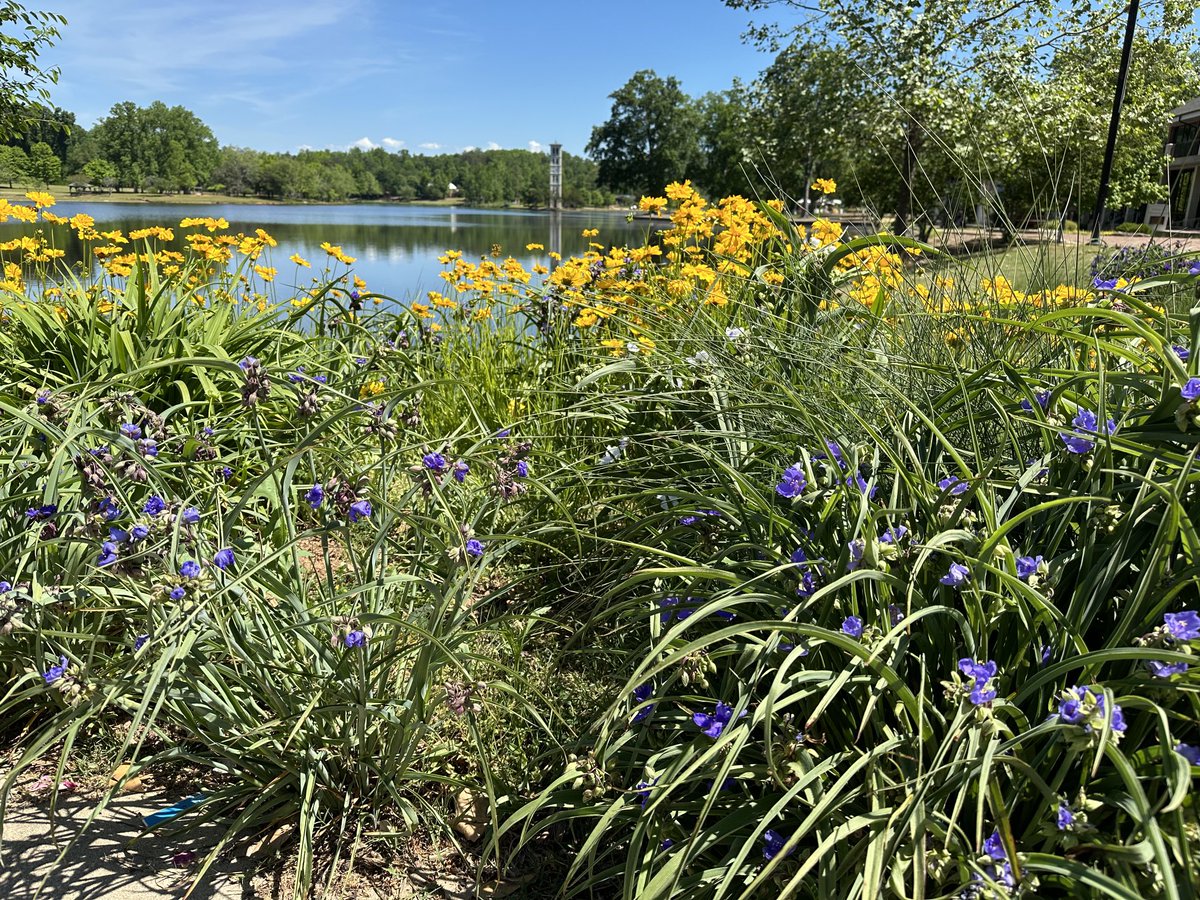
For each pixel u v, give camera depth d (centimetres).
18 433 242
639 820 144
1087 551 152
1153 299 227
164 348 348
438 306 459
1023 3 1256
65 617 199
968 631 140
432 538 179
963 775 125
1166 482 146
